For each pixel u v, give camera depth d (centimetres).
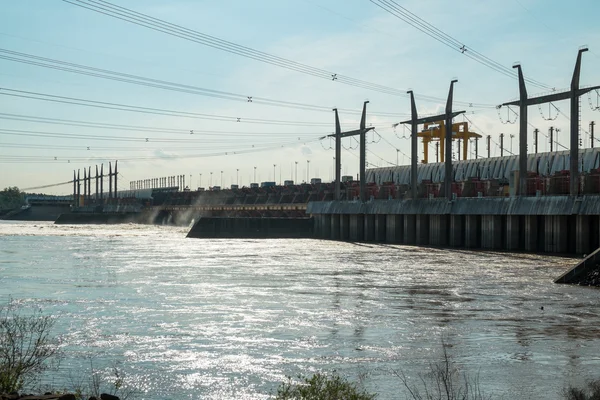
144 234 14125
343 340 2764
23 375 1914
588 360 2406
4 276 5253
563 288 4622
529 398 1909
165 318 3291
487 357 2452
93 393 1883
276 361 2392
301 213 16038
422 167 13838
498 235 9075
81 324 3103
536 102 8288
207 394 1970
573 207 7756
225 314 3425
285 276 5400
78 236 12888
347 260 7200
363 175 11738
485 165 12150
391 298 4072
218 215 19875
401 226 10881
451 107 9744
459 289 4550
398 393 1956
